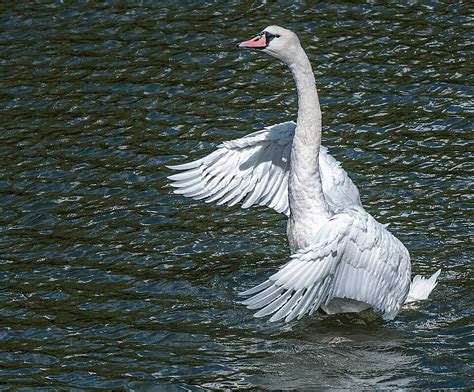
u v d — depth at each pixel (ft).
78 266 51.65
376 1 74.74
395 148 60.49
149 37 72.64
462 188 56.49
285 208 50.03
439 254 51.70
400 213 54.85
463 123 62.18
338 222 42.93
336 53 69.62
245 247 53.42
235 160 48.37
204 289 49.70
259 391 41.73
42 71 69.72
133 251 52.90
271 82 67.41
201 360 44.06
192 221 55.57
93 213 56.08
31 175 59.57
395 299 46.03
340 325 46.78
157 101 66.13
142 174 59.36
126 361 44.01
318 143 45.55
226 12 74.74
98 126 64.03
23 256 52.54
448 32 70.90
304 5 74.84
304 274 41.68
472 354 43.98
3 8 76.38
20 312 47.93
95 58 70.74
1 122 64.80
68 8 76.07
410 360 43.83
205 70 68.95
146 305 48.42
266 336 45.98
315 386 42.09
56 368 43.57
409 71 67.36
